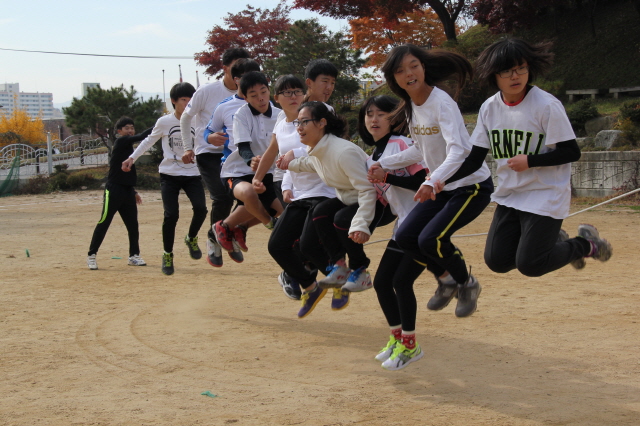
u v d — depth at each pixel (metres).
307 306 5.30
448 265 4.38
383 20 28.86
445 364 4.52
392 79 4.22
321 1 27.05
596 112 21.47
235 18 34.91
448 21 28.66
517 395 3.86
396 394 3.94
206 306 6.57
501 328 5.42
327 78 5.20
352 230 4.44
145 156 30.55
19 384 4.16
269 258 9.98
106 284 7.83
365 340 5.25
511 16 25.50
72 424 3.48
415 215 4.35
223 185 6.41
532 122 4.06
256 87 5.72
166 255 8.07
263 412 3.64
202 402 3.82
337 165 4.58
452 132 4.07
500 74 3.97
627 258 8.93
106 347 5.06
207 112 6.95
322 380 4.25
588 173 18.39
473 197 4.30
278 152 5.46
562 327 5.38
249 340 5.27
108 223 9.00
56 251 10.78
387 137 4.70
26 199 23.02
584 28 27.70
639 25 26.27
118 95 29.23
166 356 4.82
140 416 3.59
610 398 3.77
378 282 4.57
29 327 5.68
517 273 7.99
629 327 5.32
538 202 4.14
